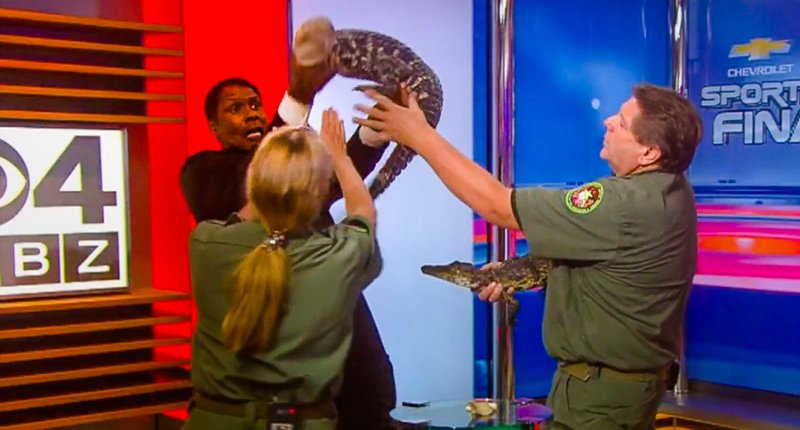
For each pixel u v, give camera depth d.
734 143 4.46
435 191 3.74
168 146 3.13
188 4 3.12
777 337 4.34
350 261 1.93
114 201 2.84
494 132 3.24
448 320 3.88
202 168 2.68
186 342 2.97
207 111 2.95
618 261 2.14
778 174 4.30
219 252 1.92
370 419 2.77
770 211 4.33
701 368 4.64
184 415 3.23
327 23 3.34
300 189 1.86
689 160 2.26
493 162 3.24
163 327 3.17
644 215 2.13
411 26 3.58
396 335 3.71
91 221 2.80
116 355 2.95
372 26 3.46
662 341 2.24
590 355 2.22
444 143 2.29
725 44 4.48
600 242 2.14
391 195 3.60
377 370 2.80
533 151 4.29
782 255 4.30
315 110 3.31
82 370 2.76
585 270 2.22
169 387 2.92
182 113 3.13
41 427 2.64
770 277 4.35
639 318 2.18
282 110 3.25
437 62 3.67
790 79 4.24
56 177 2.74
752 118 4.39
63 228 2.75
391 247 3.63
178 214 3.16
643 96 2.25
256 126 2.93
